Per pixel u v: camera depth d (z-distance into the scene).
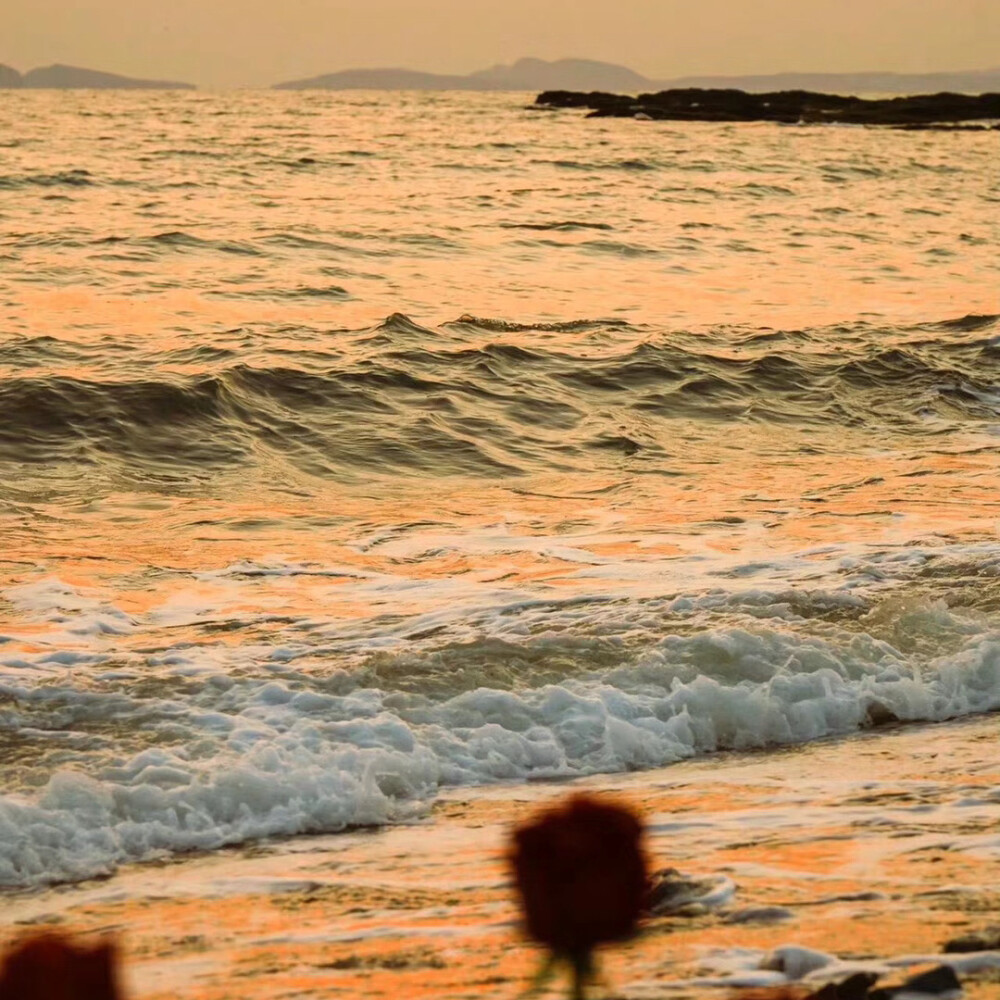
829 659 31.11
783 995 9.12
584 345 87.19
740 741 28.23
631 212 181.25
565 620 34.94
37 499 53.62
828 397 77.19
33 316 93.69
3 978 4.90
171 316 96.31
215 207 168.25
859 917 15.99
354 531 48.41
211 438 64.44
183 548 45.41
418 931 17.05
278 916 18.33
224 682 29.45
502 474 60.72
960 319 98.81
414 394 73.88
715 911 16.41
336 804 23.70
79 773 23.91
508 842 5.74
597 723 27.91
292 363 77.38
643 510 51.81
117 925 18.38
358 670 29.95
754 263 139.88
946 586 37.78
